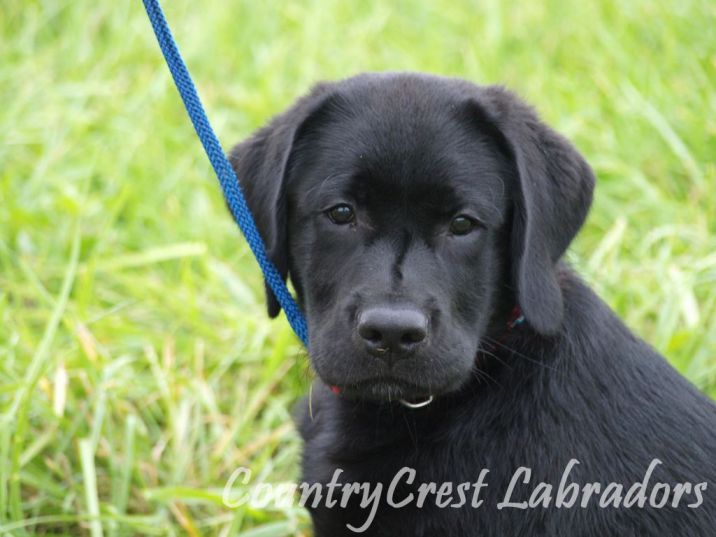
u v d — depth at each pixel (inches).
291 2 451.2
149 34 427.5
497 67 389.4
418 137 181.0
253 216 196.1
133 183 346.3
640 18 391.2
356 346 173.6
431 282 176.7
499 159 186.9
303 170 189.9
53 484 243.1
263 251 193.8
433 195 179.3
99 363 265.9
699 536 179.5
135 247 326.6
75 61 412.2
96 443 244.4
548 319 178.2
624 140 341.1
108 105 387.5
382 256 178.4
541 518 178.4
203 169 360.5
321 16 431.5
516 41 410.9
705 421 187.2
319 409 206.1
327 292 183.3
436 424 187.5
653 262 298.4
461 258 181.5
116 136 370.0
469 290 181.8
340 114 188.7
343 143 184.4
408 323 169.0
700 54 364.2
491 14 414.0
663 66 367.2
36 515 238.5
